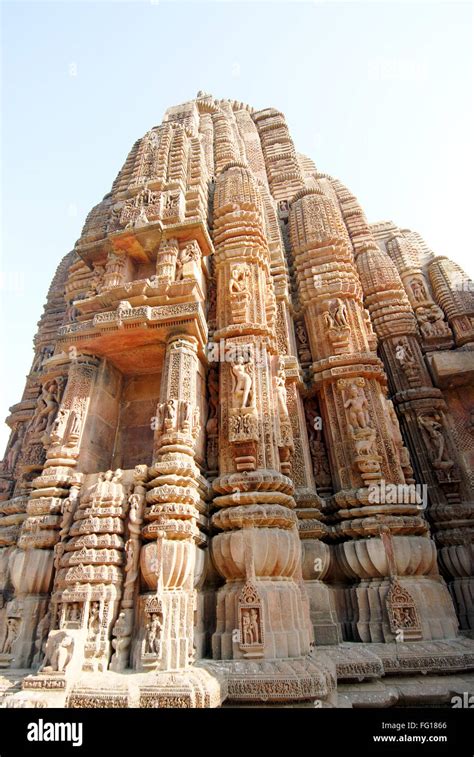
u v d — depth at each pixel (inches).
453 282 625.3
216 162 713.6
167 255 404.2
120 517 271.4
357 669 262.1
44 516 295.1
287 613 262.4
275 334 424.5
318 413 451.8
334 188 841.5
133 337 359.3
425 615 315.3
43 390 415.8
